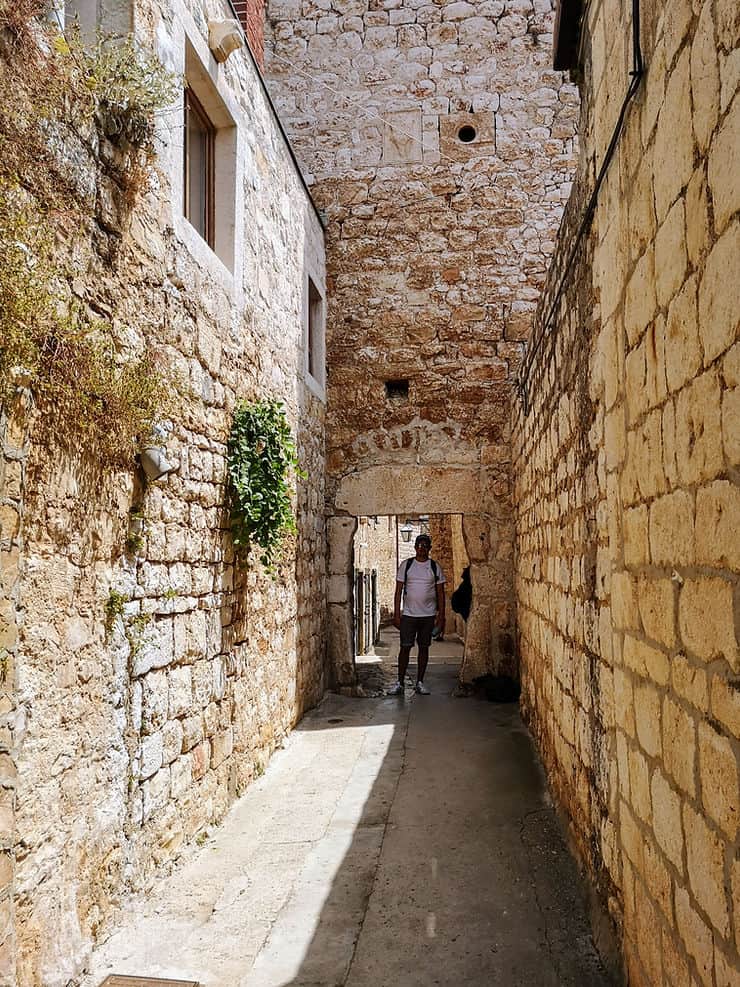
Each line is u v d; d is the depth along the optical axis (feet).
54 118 9.07
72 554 9.45
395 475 29.30
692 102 6.08
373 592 45.75
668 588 7.01
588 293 11.15
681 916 6.67
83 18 11.59
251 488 16.24
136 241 11.37
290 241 22.89
